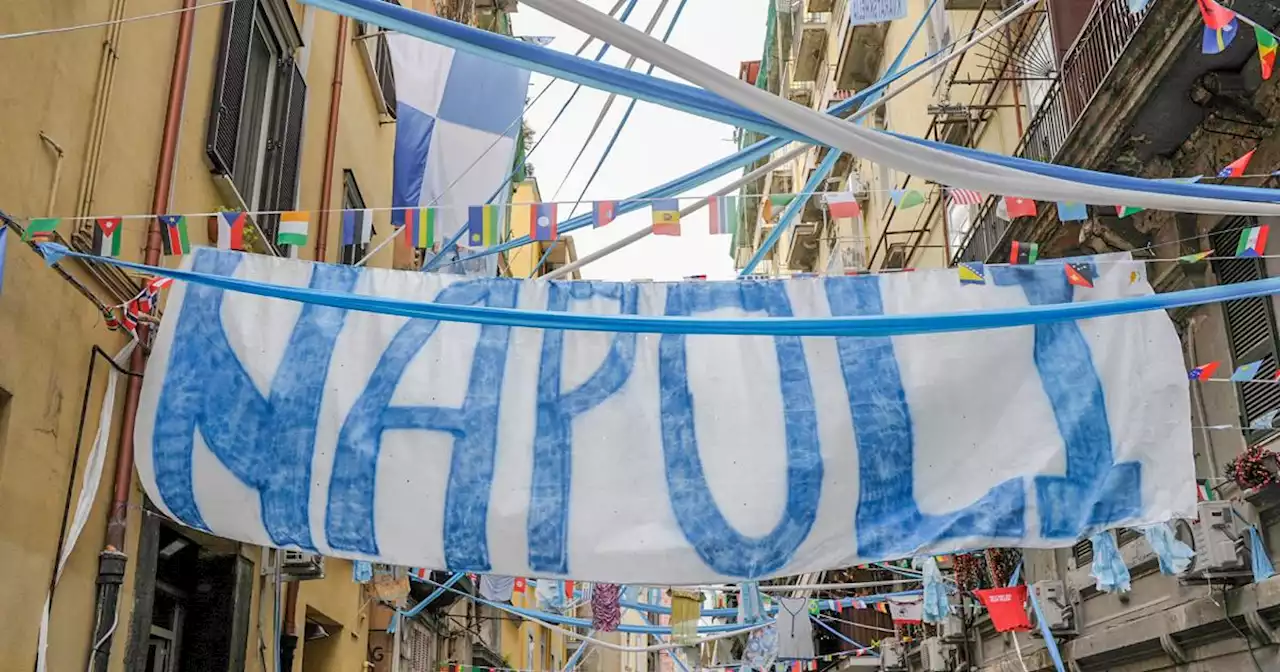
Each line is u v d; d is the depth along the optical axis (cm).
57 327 545
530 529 528
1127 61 1025
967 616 1681
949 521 529
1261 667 982
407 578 1234
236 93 820
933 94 1902
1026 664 1480
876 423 546
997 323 426
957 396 552
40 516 525
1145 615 1184
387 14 335
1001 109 1673
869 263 2397
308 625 1085
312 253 1031
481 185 1067
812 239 3150
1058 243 1263
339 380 551
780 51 3378
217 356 549
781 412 548
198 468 532
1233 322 1084
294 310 562
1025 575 1523
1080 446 541
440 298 574
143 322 595
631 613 5256
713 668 2184
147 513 642
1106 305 436
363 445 540
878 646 2130
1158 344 559
